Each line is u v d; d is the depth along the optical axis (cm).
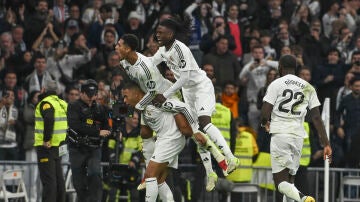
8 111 2306
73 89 2294
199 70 1722
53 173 1997
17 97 2389
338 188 2227
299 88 1738
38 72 2441
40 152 1994
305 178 2114
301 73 2445
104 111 2066
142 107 1703
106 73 2366
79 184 2055
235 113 2402
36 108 2005
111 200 2136
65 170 2217
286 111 1734
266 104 1738
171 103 1689
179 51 1678
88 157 2059
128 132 2159
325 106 2008
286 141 1730
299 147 1744
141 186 1752
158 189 1742
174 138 1705
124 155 2159
